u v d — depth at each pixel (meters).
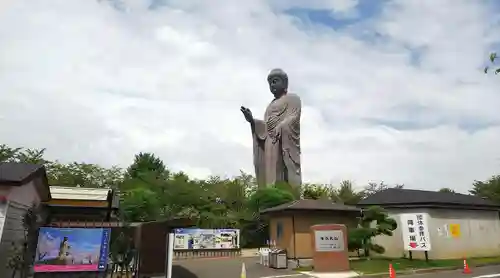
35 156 43.00
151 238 13.67
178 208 38.84
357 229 22.05
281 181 55.50
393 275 16.08
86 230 13.47
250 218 37.19
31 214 13.49
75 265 13.02
